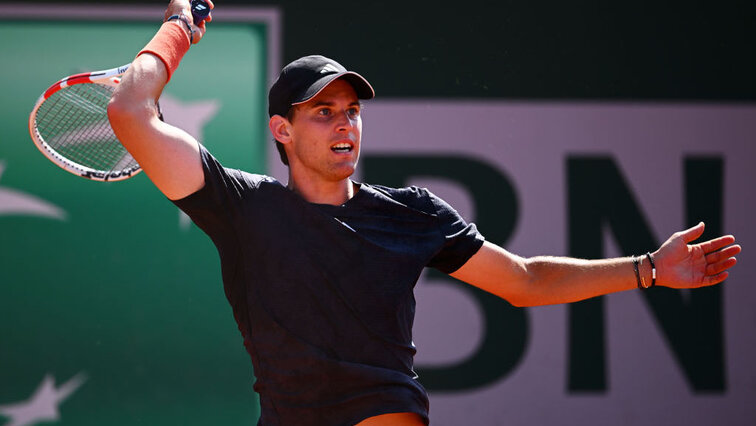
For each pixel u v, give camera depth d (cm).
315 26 1791
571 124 1791
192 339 1703
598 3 1811
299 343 730
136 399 1683
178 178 723
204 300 1714
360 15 1798
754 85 1800
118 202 1722
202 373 1697
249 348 772
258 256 743
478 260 826
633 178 1783
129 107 712
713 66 1805
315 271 737
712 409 1723
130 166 973
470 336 1734
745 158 1786
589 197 1780
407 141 1781
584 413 1722
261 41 1781
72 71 1753
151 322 1700
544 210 1775
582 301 1744
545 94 1795
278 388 746
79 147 991
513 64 1798
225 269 775
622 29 1806
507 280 846
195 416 1688
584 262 870
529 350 1734
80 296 1697
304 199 793
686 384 1728
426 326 1736
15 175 1711
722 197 1781
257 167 1755
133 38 1772
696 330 1738
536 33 1806
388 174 1775
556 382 1728
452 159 1780
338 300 738
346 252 746
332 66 790
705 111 1794
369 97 796
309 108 776
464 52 1800
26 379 1672
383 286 745
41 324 1684
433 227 795
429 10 1806
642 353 1734
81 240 1708
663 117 1792
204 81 1762
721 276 869
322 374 729
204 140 1752
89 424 1670
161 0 1781
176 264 1717
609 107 1794
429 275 1748
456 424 1719
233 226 752
